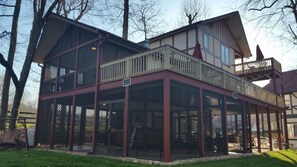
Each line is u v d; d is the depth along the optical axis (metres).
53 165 6.18
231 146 15.30
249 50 19.80
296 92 24.75
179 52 8.62
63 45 13.84
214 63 16.05
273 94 16.50
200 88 9.46
